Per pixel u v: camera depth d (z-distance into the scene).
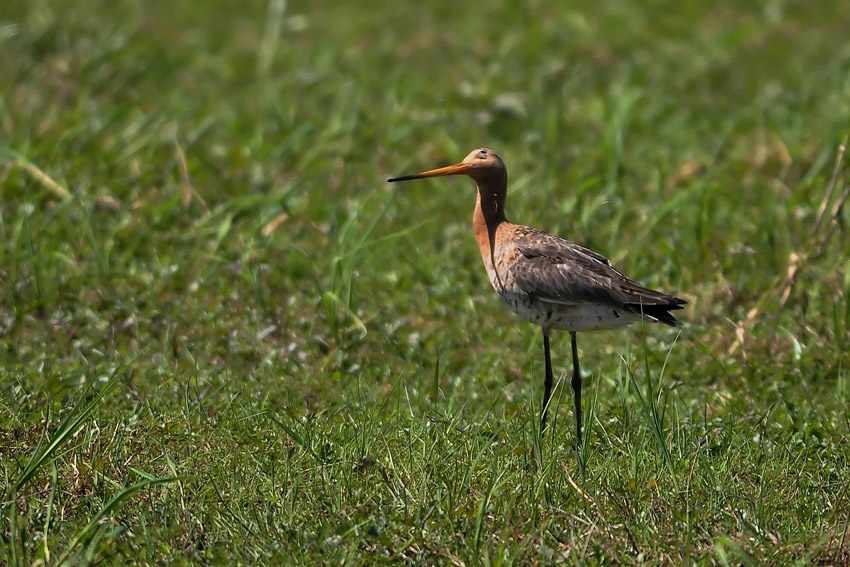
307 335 13.05
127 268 14.66
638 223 15.99
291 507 8.82
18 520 8.45
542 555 8.22
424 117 19.66
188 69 22.64
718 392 11.80
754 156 18.30
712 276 14.51
